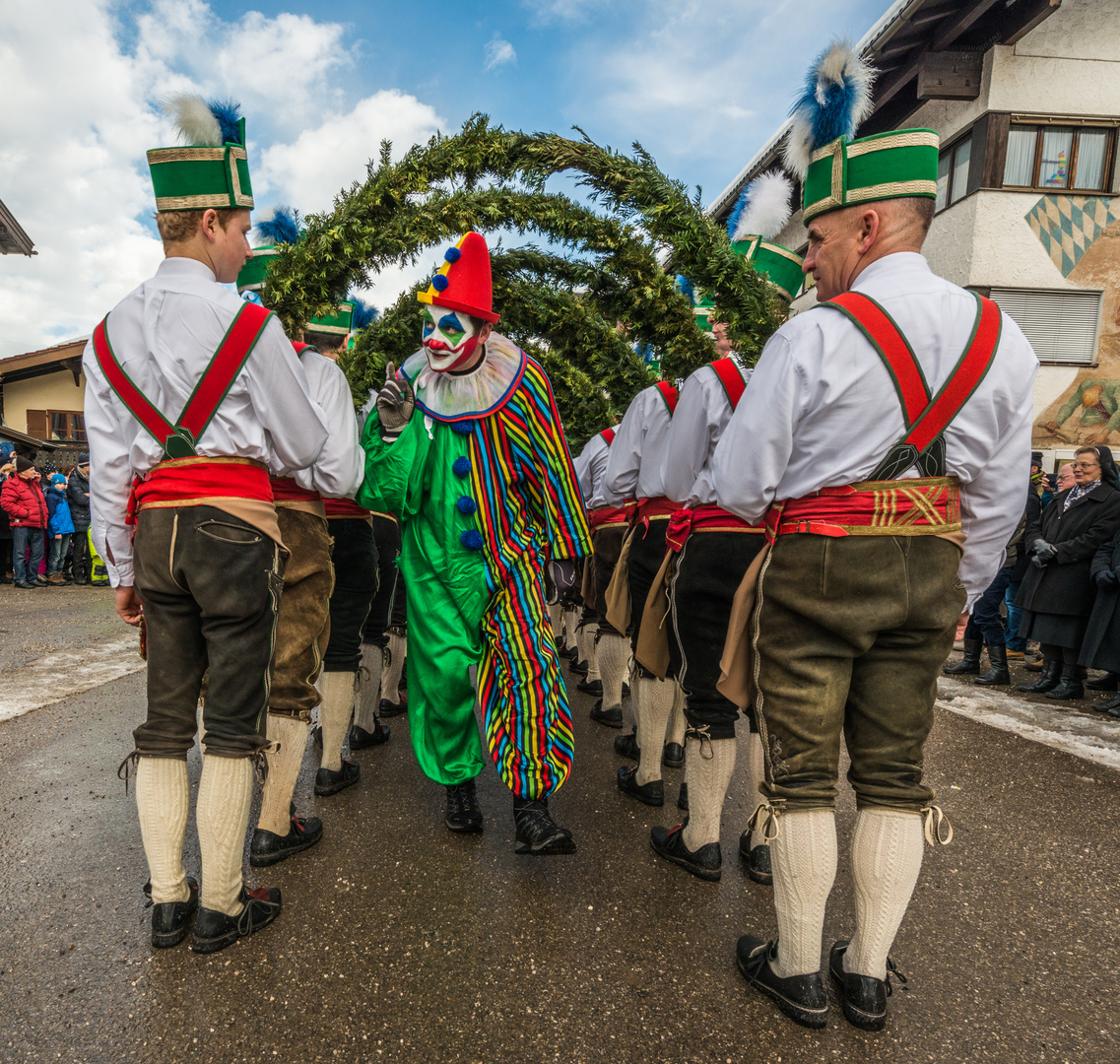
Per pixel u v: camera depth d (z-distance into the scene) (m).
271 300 2.69
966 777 3.27
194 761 3.12
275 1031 1.52
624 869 2.30
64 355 16.47
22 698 3.99
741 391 2.25
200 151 1.79
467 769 2.44
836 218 1.68
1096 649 4.62
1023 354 1.54
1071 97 9.53
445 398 2.38
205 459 1.70
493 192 3.24
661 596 2.41
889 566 1.48
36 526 9.84
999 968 1.85
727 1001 1.67
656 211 2.90
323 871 2.21
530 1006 1.63
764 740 1.63
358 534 2.73
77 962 1.73
